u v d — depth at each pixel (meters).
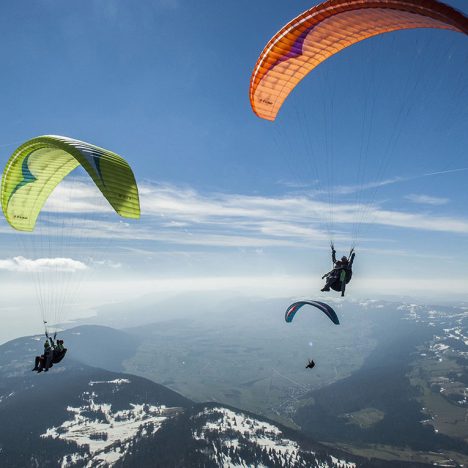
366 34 13.27
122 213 11.05
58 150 14.52
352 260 14.41
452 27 8.61
